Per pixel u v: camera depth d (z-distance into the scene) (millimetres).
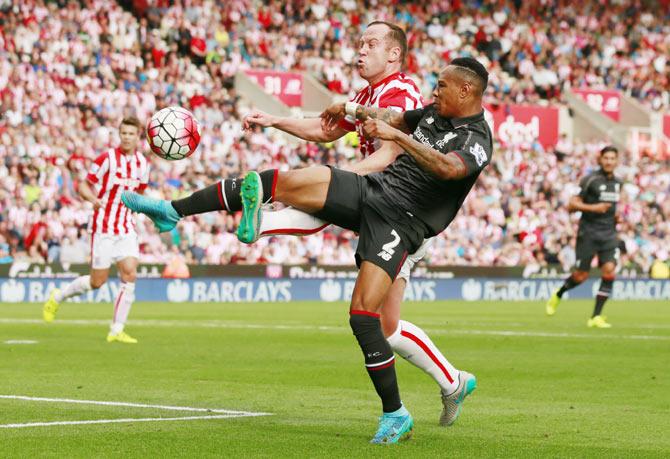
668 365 25406
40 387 19797
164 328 37750
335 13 81625
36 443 13492
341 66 79625
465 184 14633
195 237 62719
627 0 95250
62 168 59906
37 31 65625
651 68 94125
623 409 17719
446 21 86625
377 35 17516
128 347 29453
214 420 15773
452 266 67875
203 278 61156
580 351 29281
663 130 88562
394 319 15547
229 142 69000
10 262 55688
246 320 42812
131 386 20188
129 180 31125
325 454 13016
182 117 16547
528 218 74562
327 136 17953
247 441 13883
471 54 86250
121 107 66562
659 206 80500
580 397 19375
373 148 17766
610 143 86125
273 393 19359
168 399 18297
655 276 74188
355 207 14492
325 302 60938
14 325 38250
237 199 14586
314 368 23953
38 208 57438
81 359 25703
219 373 22797
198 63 73875
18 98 61906
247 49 76625
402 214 14375
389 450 13414
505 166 77812
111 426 15008
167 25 72750
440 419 15820
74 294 33812
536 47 89188
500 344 31578
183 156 16688
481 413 17188
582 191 40781
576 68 90625
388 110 16094
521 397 19359
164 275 60000
